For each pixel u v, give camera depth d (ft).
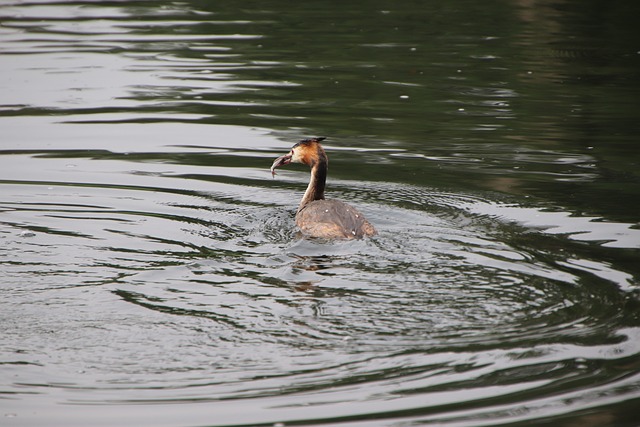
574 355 31.14
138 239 42.88
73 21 107.34
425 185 52.85
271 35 99.86
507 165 57.36
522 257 40.04
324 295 35.55
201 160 58.23
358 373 29.91
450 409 28.09
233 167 56.80
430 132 65.10
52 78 80.12
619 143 62.28
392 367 30.19
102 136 63.36
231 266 38.86
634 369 30.45
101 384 29.01
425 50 92.68
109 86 77.77
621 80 80.79
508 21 108.17
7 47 92.32
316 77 81.76
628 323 33.24
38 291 36.14
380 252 40.50
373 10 114.52
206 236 43.29
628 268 38.75
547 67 85.76
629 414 27.86
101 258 40.11
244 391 28.81
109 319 33.42
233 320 33.35
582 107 72.02
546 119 68.54
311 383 29.35
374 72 83.56
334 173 55.36
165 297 35.55
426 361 30.63
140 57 89.15
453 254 40.29
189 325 32.96
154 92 76.07
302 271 38.11
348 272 37.86
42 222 45.39
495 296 35.45
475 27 104.32
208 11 114.32
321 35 99.76
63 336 32.01
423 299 35.17
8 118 67.46
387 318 33.37
